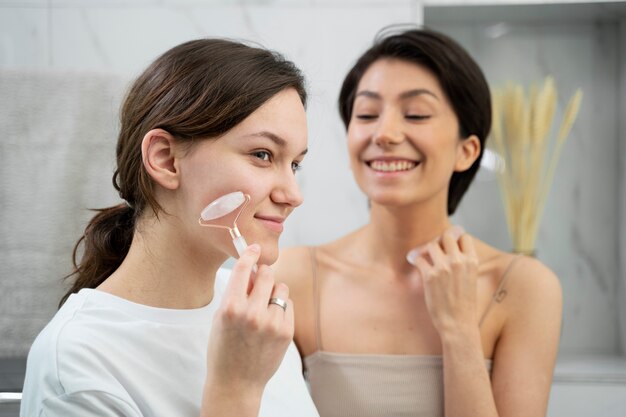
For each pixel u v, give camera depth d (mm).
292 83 673
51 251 1249
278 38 1462
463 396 911
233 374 604
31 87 1256
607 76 1681
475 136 1053
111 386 597
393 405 983
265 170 654
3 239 1245
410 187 985
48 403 583
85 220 1258
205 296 722
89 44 1449
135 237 691
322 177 1477
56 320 647
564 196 1710
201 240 665
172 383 651
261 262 664
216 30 1461
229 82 637
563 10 1564
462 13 1582
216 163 640
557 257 1718
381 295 1054
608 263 1708
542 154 1568
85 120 1263
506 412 954
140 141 670
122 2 1451
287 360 820
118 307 665
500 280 1042
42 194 1253
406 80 983
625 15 1609
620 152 1665
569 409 1473
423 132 975
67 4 1446
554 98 1515
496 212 1699
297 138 664
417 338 1015
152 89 670
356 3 1456
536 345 989
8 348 1238
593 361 1619
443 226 1060
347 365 1015
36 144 1256
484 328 1013
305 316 1064
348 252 1115
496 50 1692
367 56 1045
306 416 767
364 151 1016
